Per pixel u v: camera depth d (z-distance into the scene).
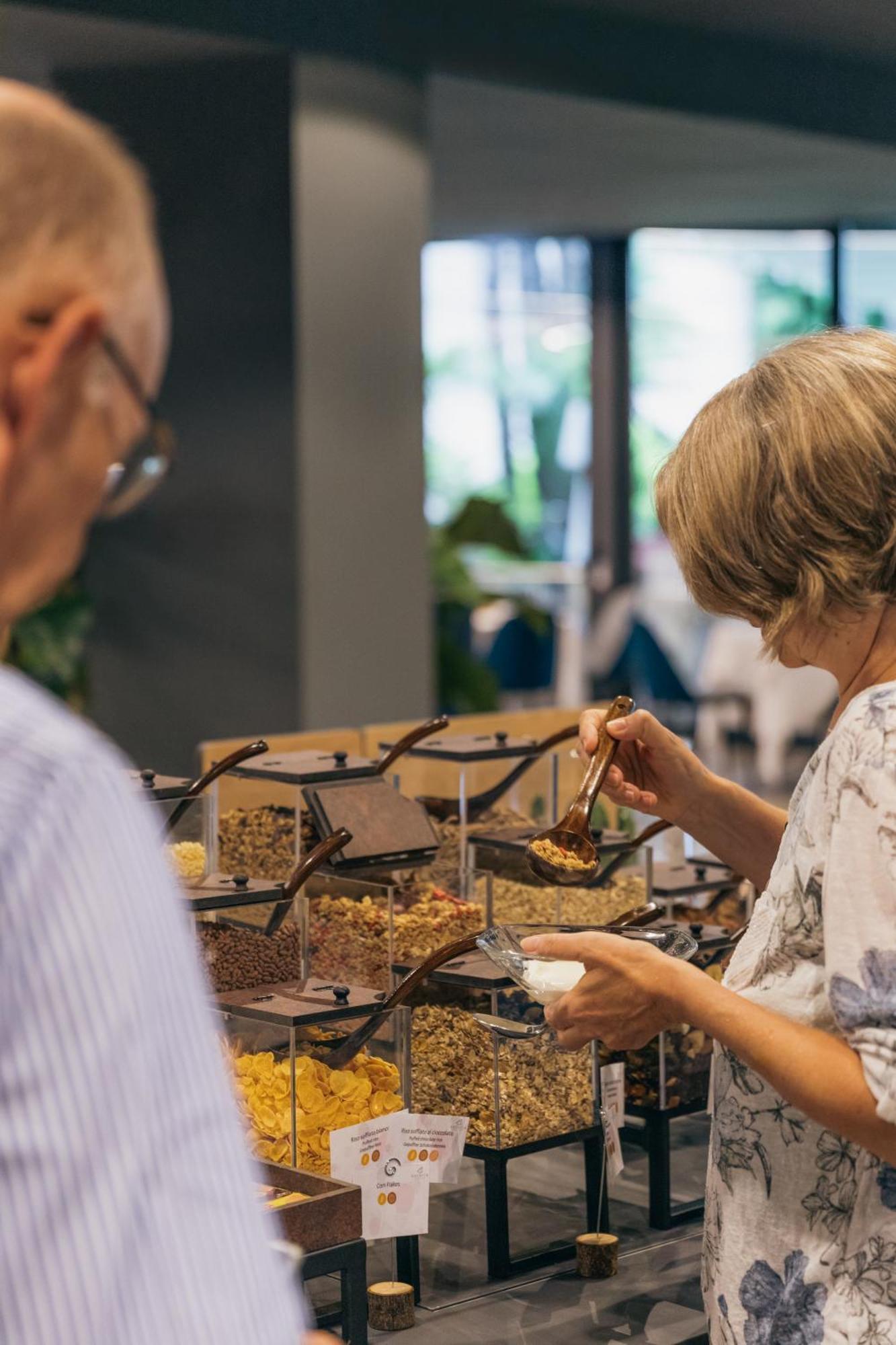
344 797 1.85
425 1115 1.49
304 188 4.61
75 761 0.58
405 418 4.93
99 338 0.62
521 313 8.70
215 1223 0.58
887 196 7.37
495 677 6.54
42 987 0.55
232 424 4.80
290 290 4.63
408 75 4.84
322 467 4.73
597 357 8.62
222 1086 0.62
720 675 7.72
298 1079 1.47
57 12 4.23
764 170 6.66
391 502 4.91
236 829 1.92
